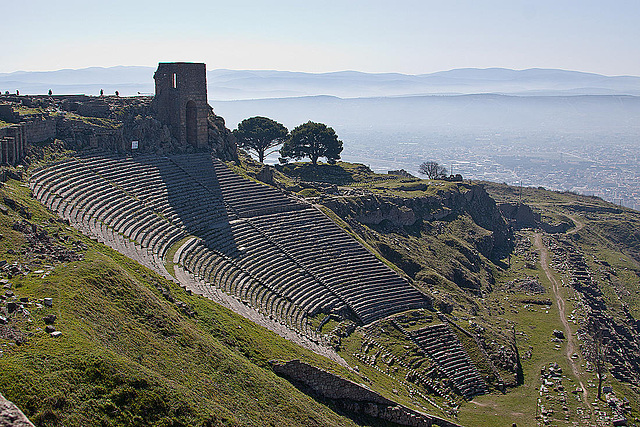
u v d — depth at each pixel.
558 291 112.00
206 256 68.56
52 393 29.16
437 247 116.12
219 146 102.94
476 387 68.56
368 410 50.22
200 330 45.88
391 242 106.88
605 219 190.75
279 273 74.44
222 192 87.38
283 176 124.00
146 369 35.12
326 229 88.75
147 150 87.94
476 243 128.88
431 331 75.25
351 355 64.62
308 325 66.69
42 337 32.72
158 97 97.19
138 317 41.38
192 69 96.38
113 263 46.12
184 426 32.84
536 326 91.25
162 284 50.91
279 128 157.88
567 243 157.75
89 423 29.31
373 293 79.50
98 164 76.62
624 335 102.06
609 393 68.56
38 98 92.12
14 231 46.41
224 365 41.72
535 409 64.38
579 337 86.69
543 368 75.44
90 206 63.47
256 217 84.88
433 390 64.88
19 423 17.81
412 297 81.62
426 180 155.00
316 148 151.62
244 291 64.75
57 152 73.88
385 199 120.00
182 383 36.72
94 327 36.72
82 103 89.62
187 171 87.88
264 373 44.69
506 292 111.81
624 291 129.25
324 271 79.50
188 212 77.19
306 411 42.28
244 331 50.16
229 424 35.09
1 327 32.28
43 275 40.47
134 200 72.00
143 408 32.09
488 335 78.88
